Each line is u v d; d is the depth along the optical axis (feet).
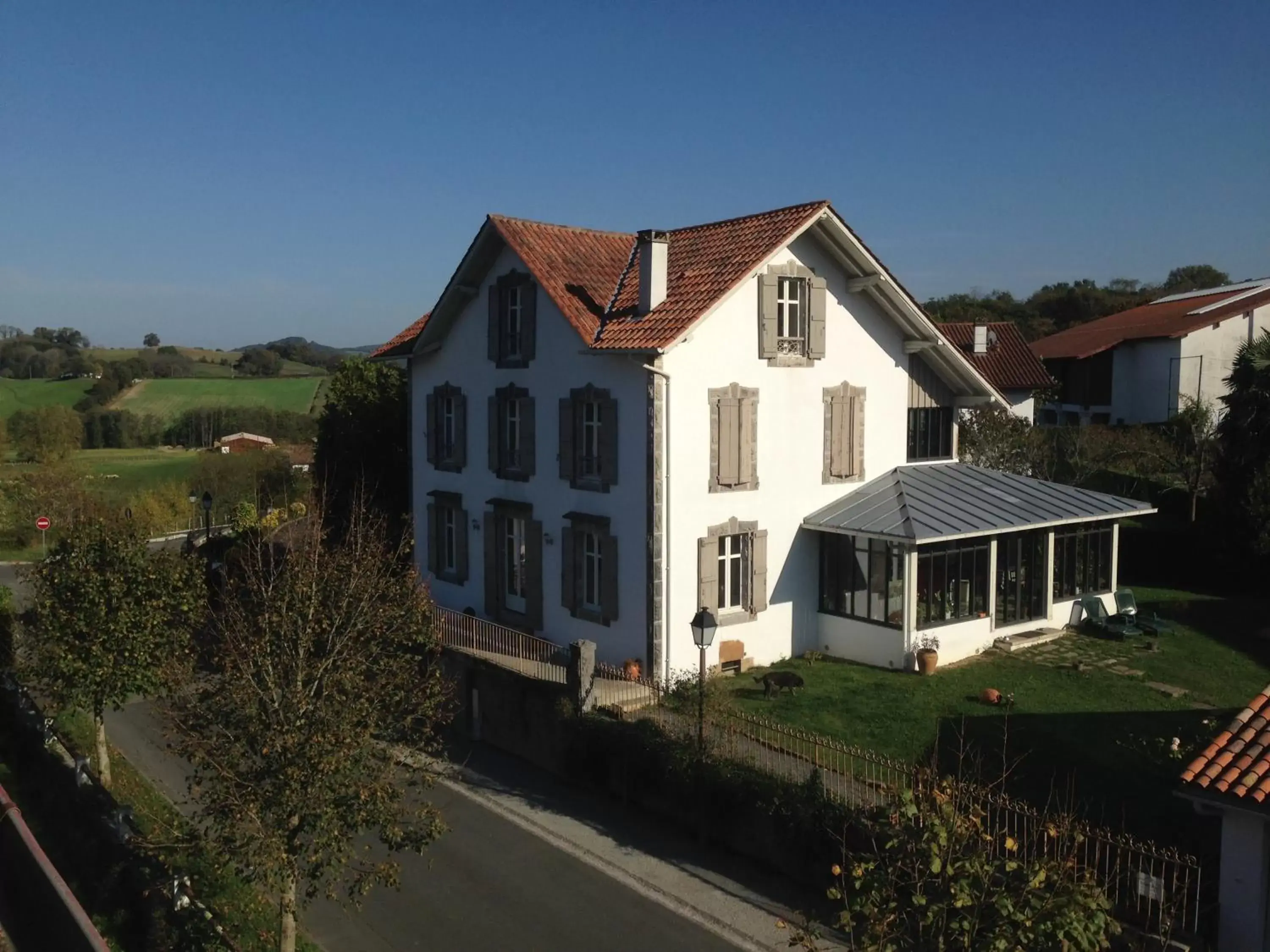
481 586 78.33
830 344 70.64
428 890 43.42
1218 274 298.35
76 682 51.39
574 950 38.60
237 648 37.06
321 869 33.63
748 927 39.96
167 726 45.21
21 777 56.18
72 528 56.44
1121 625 73.31
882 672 65.67
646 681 60.18
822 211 66.03
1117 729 54.39
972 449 100.58
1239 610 79.82
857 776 46.96
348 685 35.40
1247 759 33.50
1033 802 45.57
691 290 65.00
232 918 38.88
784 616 69.31
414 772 39.06
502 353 74.13
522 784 55.57
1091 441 109.70
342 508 99.19
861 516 68.44
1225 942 33.06
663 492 62.03
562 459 68.39
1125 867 36.63
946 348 74.79
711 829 47.24
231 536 124.47
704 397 63.77
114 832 43.34
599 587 67.21
